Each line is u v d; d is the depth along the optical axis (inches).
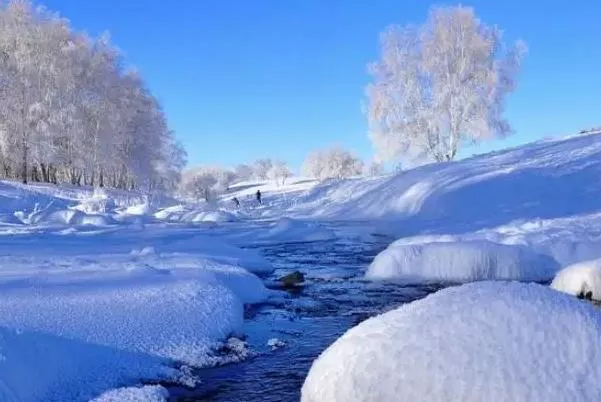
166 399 190.7
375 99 1530.5
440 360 120.0
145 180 2257.6
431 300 139.2
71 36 1710.1
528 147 1233.4
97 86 1776.6
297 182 3503.9
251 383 209.0
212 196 2185.0
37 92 1582.2
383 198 1146.0
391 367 123.9
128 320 235.3
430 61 1469.0
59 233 677.3
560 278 344.5
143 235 690.2
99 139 1779.0
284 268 503.5
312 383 137.8
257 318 308.3
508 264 426.3
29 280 281.6
